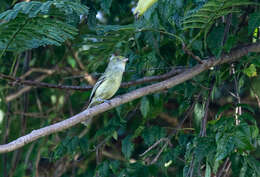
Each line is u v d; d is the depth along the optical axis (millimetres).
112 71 11422
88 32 14023
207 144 8844
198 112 10680
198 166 8938
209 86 10898
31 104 16828
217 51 9867
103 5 10320
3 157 13633
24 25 8953
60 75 14312
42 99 16938
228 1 8719
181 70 10742
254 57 10297
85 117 9039
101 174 10336
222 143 8289
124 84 11266
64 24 9203
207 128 10242
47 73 14281
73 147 10906
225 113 16250
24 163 13914
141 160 10492
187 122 12594
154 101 11102
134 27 9789
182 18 9664
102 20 16031
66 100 14305
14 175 13742
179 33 10078
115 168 10406
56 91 14445
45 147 12836
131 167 9914
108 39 10484
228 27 10445
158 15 10109
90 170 15586
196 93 11586
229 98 16453
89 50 10836
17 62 13625
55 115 14344
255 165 8664
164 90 10953
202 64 10109
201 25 9625
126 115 12914
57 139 13117
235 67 11156
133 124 12445
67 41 13789
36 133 8344
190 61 11250
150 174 9883
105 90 11445
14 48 9648
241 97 17625
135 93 9672
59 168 14438
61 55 14234
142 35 11289
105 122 12789
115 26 9766
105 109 9305
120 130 11789
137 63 11320
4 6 13195
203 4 9156
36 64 15719
